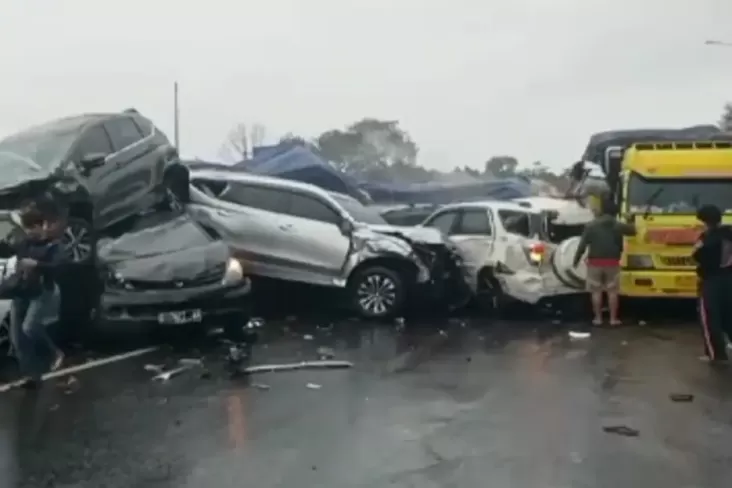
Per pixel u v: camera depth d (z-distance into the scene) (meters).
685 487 5.86
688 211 14.22
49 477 6.27
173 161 14.48
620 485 5.91
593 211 15.07
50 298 9.39
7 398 8.80
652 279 13.96
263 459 6.62
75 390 9.12
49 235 9.42
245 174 15.31
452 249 14.89
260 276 14.42
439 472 6.25
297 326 14.01
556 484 5.95
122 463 6.58
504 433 7.29
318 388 9.13
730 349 11.45
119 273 11.24
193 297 11.26
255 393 8.91
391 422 7.68
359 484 6.00
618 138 20.36
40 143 12.56
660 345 11.84
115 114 13.77
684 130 20.97
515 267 14.68
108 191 12.63
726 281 10.41
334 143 57.28
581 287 14.43
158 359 10.81
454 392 8.90
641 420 7.70
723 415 7.86
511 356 11.06
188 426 7.62
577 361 10.66
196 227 12.76
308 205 14.75
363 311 14.59
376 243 14.49
